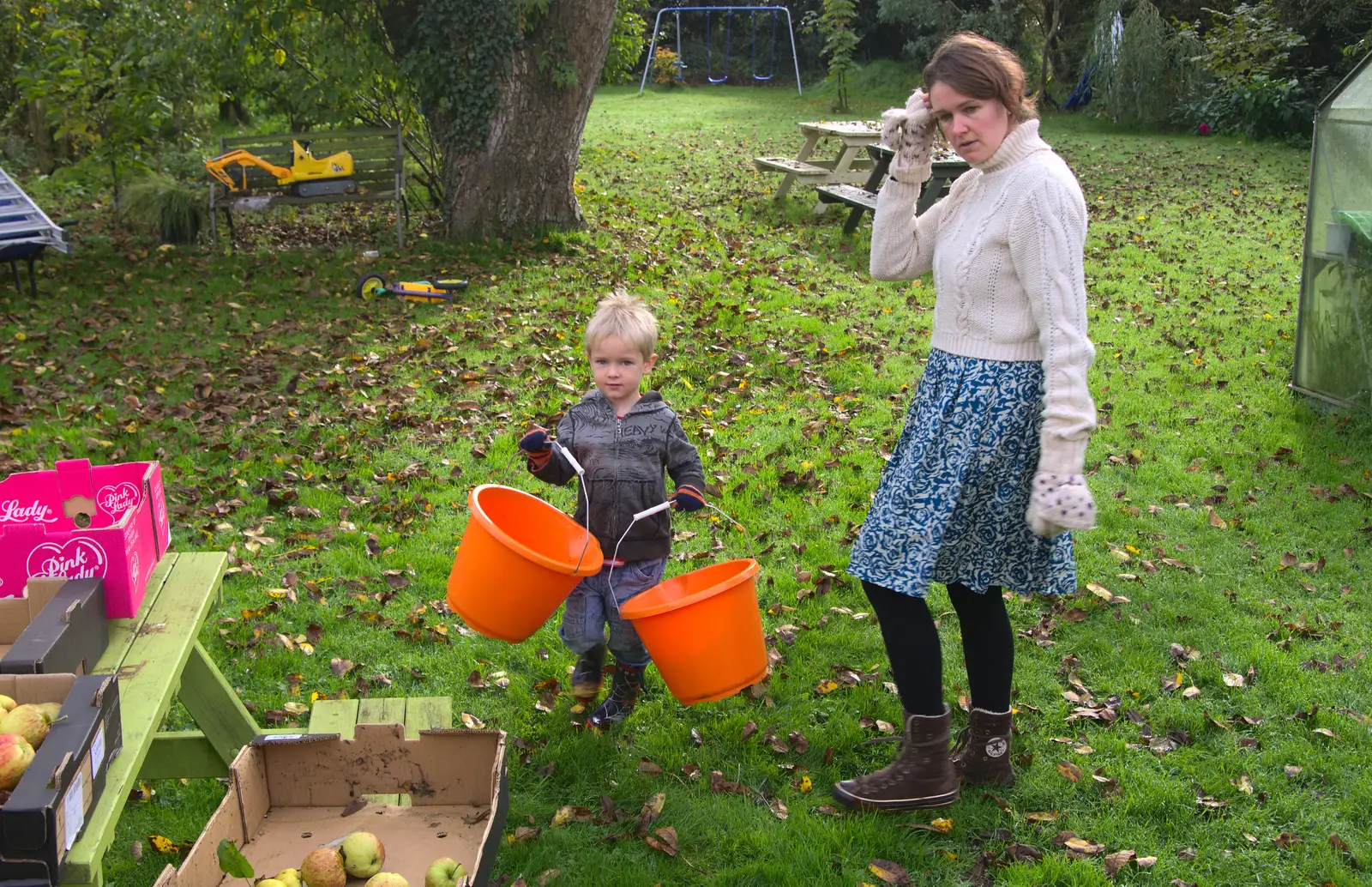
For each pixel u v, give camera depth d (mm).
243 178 9688
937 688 2859
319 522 4684
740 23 33312
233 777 2443
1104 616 4016
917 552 2684
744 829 2883
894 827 2887
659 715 3391
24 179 13234
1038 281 2518
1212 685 3604
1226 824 2916
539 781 3088
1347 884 2686
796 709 3422
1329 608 4098
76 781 1747
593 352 3121
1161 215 12328
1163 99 20406
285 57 10367
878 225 2953
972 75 2508
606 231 10680
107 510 2688
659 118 22547
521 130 9992
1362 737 3283
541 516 3145
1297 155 17219
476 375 6551
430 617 3953
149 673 2229
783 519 4789
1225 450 5629
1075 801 3021
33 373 6523
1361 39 20016
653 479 3133
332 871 2248
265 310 8008
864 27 31297
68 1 10500
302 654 3713
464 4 9523
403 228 10586
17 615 2320
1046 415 2498
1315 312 6285
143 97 10273
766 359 6957
